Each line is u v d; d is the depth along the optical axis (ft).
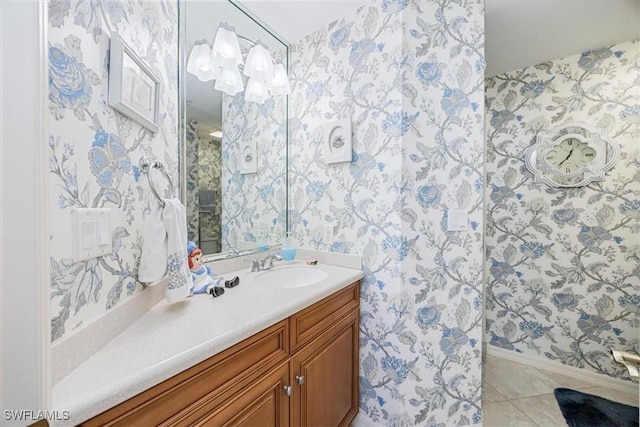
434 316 4.47
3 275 1.19
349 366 4.42
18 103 1.21
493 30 5.54
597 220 6.06
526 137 6.86
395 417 4.38
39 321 1.24
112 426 1.59
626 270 5.79
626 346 5.77
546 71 6.64
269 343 2.86
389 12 4.40
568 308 6.37
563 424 4.86
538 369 6.59
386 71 4.43
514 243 7.01
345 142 4.91
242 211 5.05
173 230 2.77
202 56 4.21
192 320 2.58
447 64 4.49
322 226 5.35
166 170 3.34
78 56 1.77
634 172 5.71
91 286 1.92
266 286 3.92
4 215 1.19
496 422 4.91
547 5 4.89
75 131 1.75
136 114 2.47
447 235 4.52
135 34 2.55
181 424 1.98
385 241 4.48
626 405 5.31
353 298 4.58
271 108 5.54
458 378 4.61
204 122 4.39
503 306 7.14
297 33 5.50
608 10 4.98
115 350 1.99
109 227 2.12
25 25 1.22
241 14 4.91
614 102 5.92
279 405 2.96
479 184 4.65
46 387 1.27
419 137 4.36
